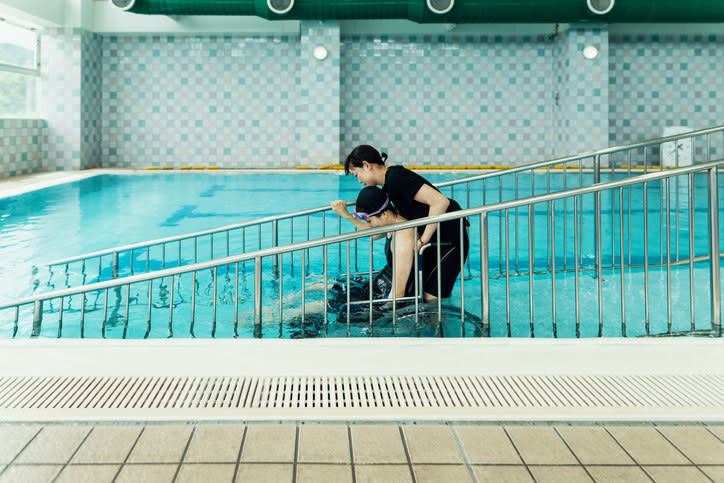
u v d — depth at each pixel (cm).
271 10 986
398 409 166
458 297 355
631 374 192
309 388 182
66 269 442
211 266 273
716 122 1245
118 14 1168
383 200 294
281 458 141
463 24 1209
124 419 159
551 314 324
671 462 140
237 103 1250
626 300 347
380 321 298
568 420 160
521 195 846
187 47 1235
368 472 136
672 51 1234
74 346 212
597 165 446
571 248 515
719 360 201
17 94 1079
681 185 909
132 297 368
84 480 132
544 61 1245
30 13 995
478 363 200
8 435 151
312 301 339
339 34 1157
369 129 1262
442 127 1261
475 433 153
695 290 364
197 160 1257
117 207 734
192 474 135
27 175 1042
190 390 180
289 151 1259
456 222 311
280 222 650
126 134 1249
